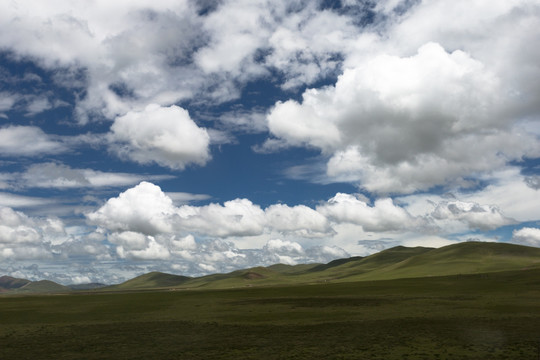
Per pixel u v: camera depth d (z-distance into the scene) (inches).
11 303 4424.2
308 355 1434.5
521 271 6200.8
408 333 1807.3
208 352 1550.2
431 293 3978.8
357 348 1523.1
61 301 4569.4
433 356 1343.5
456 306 2827.3
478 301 3093.0
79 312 3245.6
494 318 2167.8
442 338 1648.6
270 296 4389.8
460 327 1911.9
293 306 3238.2
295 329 2066.9
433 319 2234.3
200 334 1999.3
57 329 2313.0
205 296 4803.2
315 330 2010.3
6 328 2415.1
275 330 2055.9
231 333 2000.5
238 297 4424.2
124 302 4205.2
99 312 3216.0
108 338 1948.8
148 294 5851.4
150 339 1886.1
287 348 1572.3
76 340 1918.1
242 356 1460.4
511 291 3801.7
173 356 1501.0
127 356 1526.8
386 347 1518.2
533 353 1326.3
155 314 2972.4
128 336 1990.7
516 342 1504.7
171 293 5876.0
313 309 2974.9
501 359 1267.2
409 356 1357.0
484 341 1549.0
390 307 2930.6
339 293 4439.0
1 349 1736.0
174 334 2020.2
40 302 4453.7
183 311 3142.2
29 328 2388.0
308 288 5649.6
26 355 1599.4
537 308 2522.1
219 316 2733.8
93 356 1544.0
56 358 1529.3
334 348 1539.1
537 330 1743.4
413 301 3292.3
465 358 1301.7
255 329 2112.5
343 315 2576.3
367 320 2305.6
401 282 5959.6
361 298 3715.6
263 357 1429.6
